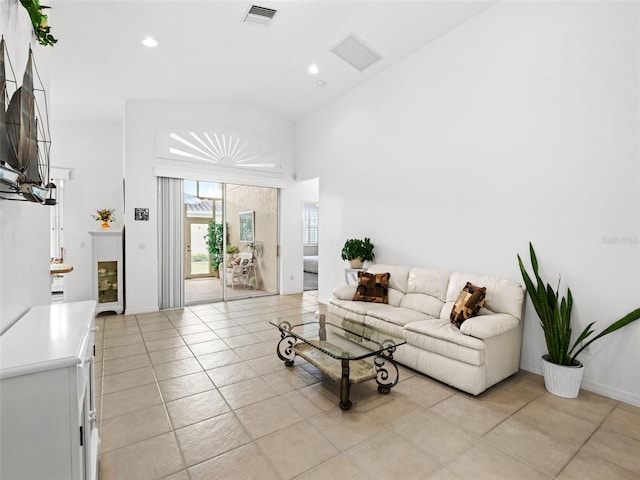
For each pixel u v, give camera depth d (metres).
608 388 2.55
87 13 2.98
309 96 5.40
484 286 3.09
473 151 3.46
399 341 2.68
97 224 5.59
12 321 1.50
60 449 1.04
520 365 3.08
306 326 3.23
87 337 1.34
